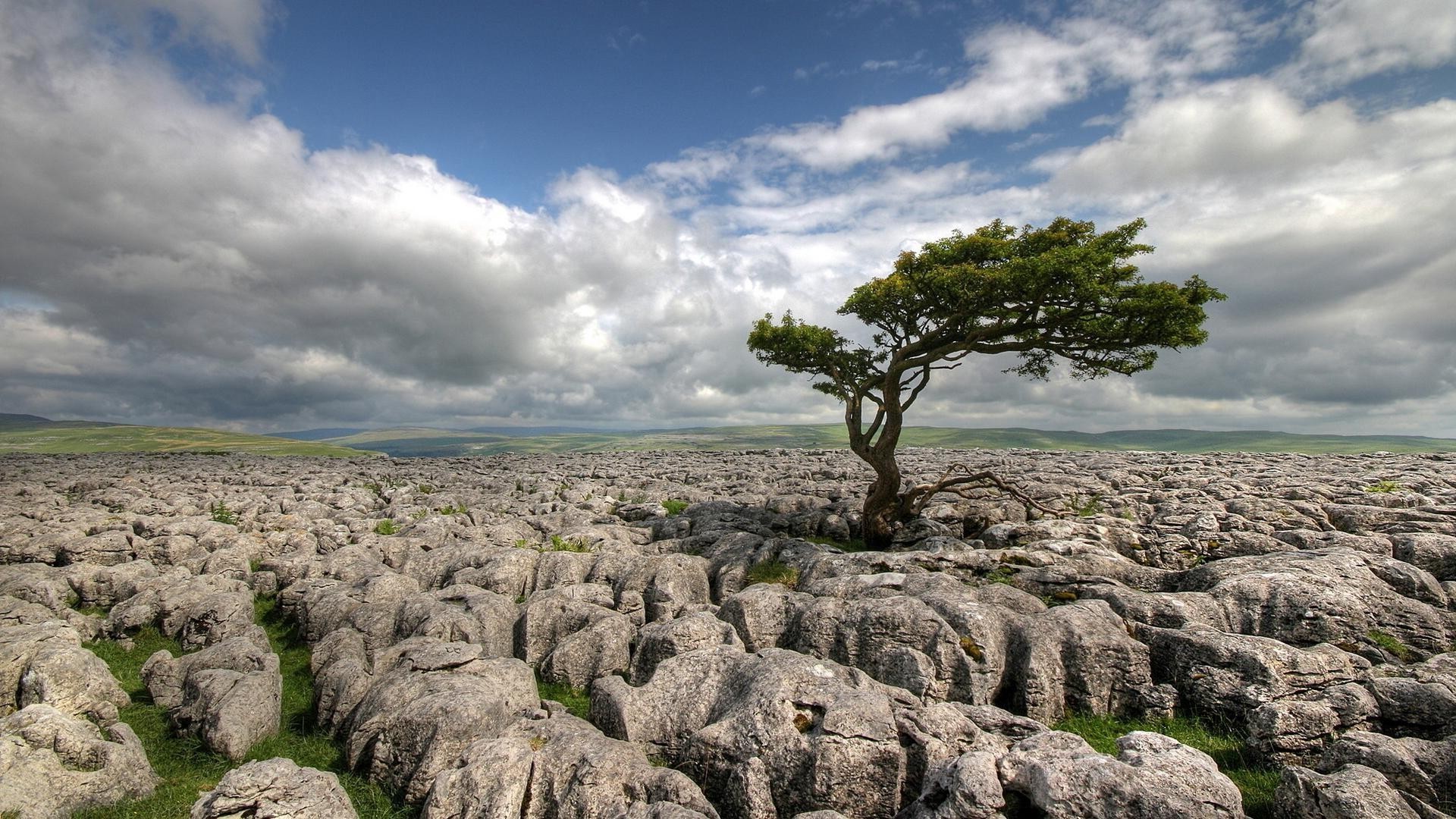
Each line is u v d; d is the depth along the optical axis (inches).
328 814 644.1
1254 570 1110.4
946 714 757.9
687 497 2785.4
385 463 5007.4
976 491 2289.6
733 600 1157.7
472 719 798.5
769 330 1788.9
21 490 2795.3
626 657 1106.1
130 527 1941.4
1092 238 1556.3
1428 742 683.4
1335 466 3056.1
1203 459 3617.1
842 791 681.6
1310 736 759.7
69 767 724.0
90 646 1258.6
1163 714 878.4
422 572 1576.0
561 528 2091.5
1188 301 1481.3
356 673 976.9
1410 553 1238.3
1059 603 1187.9
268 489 2970.0
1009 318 1615.4
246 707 908.6
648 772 699.4
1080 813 585.3
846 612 1035.3
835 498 2448.3
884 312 1707.7
